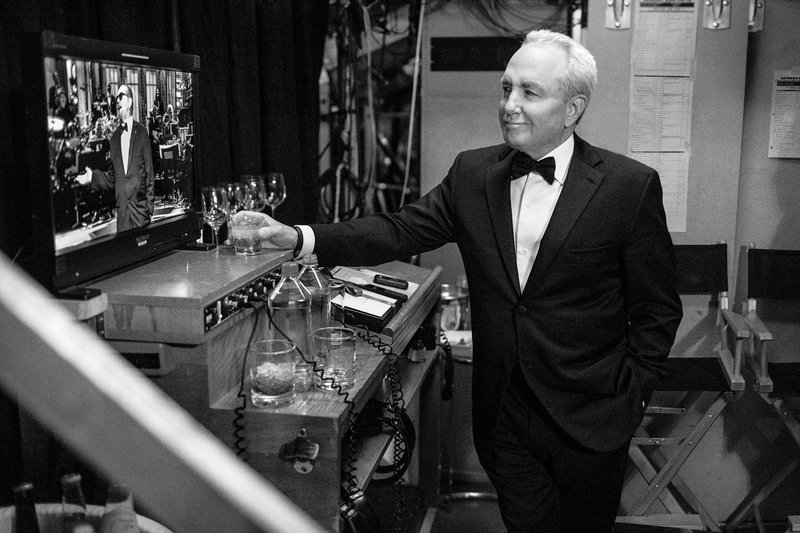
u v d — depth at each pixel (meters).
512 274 2.02
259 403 1.59
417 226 2.22
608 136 3.36
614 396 2.03
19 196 1.63
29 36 1.27
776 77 3.33
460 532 3.06
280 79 2.80
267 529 0.40
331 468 1.56
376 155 3.54
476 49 3.39
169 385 1.58
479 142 3.44
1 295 0.36
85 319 1.39
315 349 1.82
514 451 2.12
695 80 3.30
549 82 1.91
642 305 2.06
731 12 3.25
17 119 1.62
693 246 3.26
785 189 3.38
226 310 1.56
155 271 1.66
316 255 2.07
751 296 3.24
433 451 3.01
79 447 0.38
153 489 0.39
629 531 3.18
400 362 2.69
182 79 1.79
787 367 3.10
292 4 2.94
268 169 2.81
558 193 2.04
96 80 1.44
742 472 3.36
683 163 3.35
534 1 3.33
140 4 2.05
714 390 2.92
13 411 1.58
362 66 3.47
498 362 2.06
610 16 3.29
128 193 1.58
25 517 1.30
